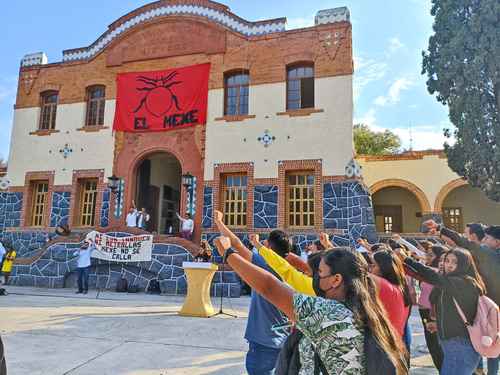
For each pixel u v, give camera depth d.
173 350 6.75
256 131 17.67
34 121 20.89
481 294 3.92
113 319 9.32
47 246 16.84
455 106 15.71
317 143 16.86
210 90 18.61
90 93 20.70
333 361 2.09
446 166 21.03
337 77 17.08
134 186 19.14
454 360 3.93
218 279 14.56
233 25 18.73
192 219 17.73
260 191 17.17
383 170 21.80
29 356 6.18
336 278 2.34
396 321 3.55
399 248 5.63
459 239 5.25
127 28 20.11
